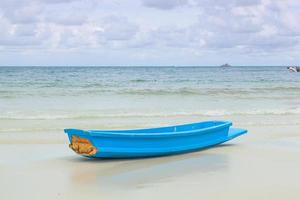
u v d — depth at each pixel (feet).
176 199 25.52
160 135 37.93
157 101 86.89
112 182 29.55
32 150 40.75
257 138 48.44
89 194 26.71
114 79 175.52
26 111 68.74
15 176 31.14
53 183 29.25
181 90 114.52
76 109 72.18
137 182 29.58
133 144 36.86
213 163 35.81
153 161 36.60
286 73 297.74
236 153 40.06
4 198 25.88
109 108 74.13
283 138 48.49
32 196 26.32
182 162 36.22
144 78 191.11
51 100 87.04
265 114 69.05
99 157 36.32
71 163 35.55
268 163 35.70
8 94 99.09
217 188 27.89
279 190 27.37
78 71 306.96
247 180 29.99
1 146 42.39
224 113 69.21
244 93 108.17
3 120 59.21
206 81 170.19
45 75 216.95
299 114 69.41
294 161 36.52
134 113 67.87
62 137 47.65
